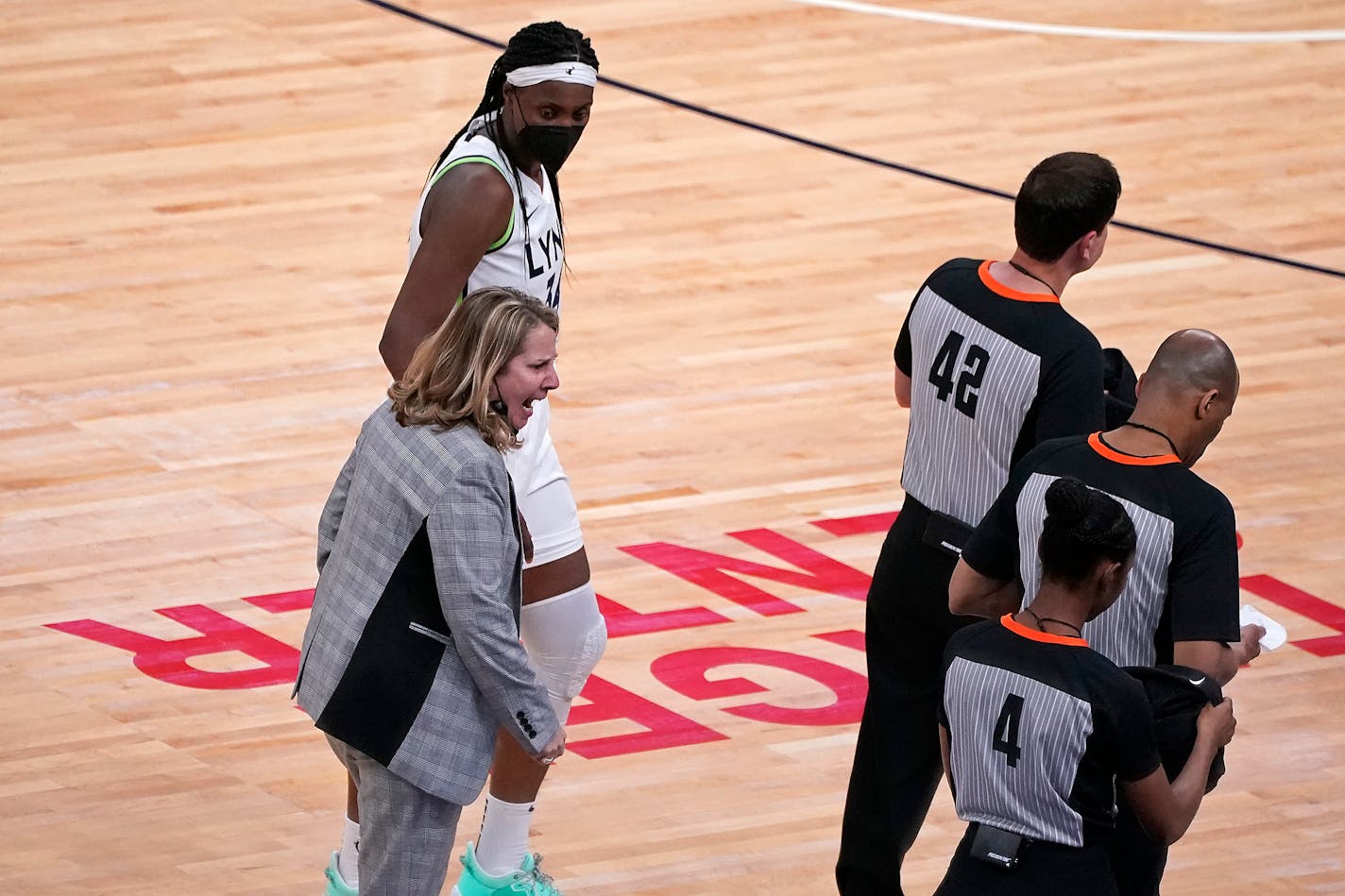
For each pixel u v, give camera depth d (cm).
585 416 2506
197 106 3494
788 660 1989
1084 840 1191
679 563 2172
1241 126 3534
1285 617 2073
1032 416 1401
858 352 2702
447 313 1509
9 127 3381
